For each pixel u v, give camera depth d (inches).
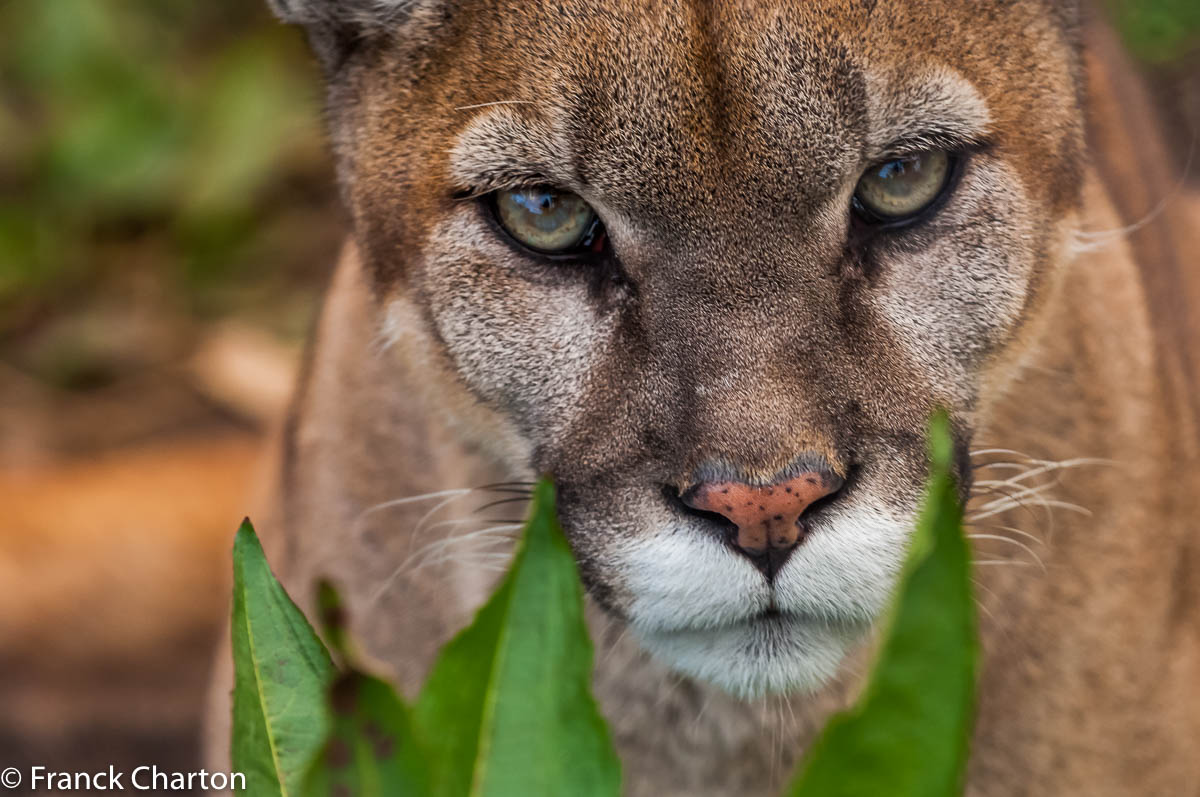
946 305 176.9
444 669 88.1
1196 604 231.0
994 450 196.1
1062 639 207.9
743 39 159.9
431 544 223.5
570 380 179.2
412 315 201.8
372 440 241.0
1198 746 225.0
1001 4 175.8
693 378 164.4
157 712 337.4
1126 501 212.2
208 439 413.1
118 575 348.5
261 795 96.2
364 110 199.8
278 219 459.2
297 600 255.6
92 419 421.1
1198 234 285.0
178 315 445.7
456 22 179.3
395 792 84.0
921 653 80.0
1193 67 304.7
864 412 165.3
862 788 80.6
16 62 471.8
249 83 459.8
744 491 159.3
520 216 179.3
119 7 474.9
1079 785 214.5
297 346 429.1
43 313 448.1
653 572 169.0
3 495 369.1
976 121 171.3
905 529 165.8
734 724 212.8
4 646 338.6
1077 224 198.1
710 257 164.7
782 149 160.4
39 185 461.7
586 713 87.4
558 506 181.3
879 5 163.0
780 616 172.9
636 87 162.6
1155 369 226.1
